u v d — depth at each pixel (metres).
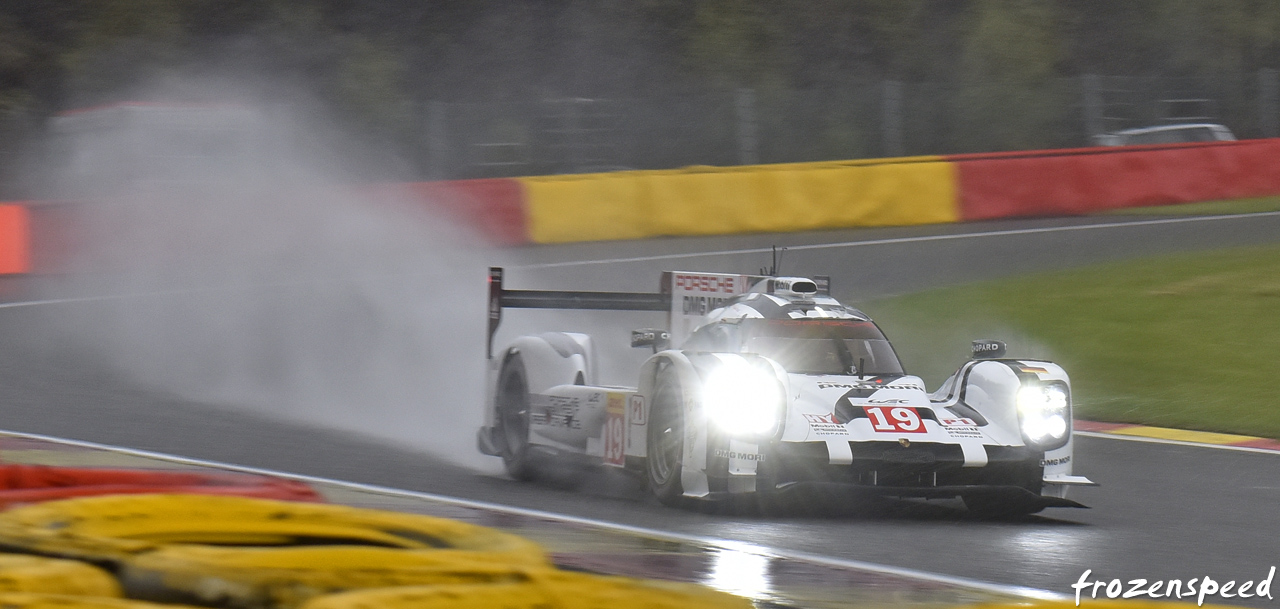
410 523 11.21
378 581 8.59
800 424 19.75
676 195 66.88
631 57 97.56
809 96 92.06
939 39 99.25
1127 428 32.03
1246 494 23.48
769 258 59.03
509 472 24.77
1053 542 18.31
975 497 20.20
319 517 11.10
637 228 66.12
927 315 46.22
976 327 44.19
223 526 10.85
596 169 81.94
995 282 51.81
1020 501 19.92
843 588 12.23
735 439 19.38
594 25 97.62
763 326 22.33
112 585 8.74
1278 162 77.88
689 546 14.90
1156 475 25.58
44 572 8.49
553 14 98.75
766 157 88.88
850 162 71.62
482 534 11.00
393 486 21.94
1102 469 26.30
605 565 12.88
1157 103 90.00
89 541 9.33
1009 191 71.62
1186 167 75.38
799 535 18.08
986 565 16.22
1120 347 40.88
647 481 21.28
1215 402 34.12
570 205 65.06
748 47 96.94
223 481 16.56
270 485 16.36
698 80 96.19
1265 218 67.88
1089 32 100.75
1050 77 96.06
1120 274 52.06
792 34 98.00
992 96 92.88
